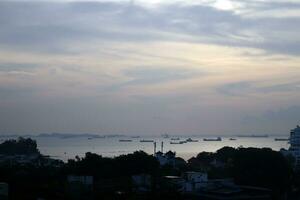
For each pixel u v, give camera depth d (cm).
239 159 12581
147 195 9362
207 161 16050
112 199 9031
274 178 11881
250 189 10944
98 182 10906
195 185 10925
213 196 10156
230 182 11612
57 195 9294
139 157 12650
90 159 12388
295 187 12462
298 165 15688
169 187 10450
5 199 8788
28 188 9681
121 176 11750
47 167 13262
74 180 10419
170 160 15838
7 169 11775
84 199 9119
